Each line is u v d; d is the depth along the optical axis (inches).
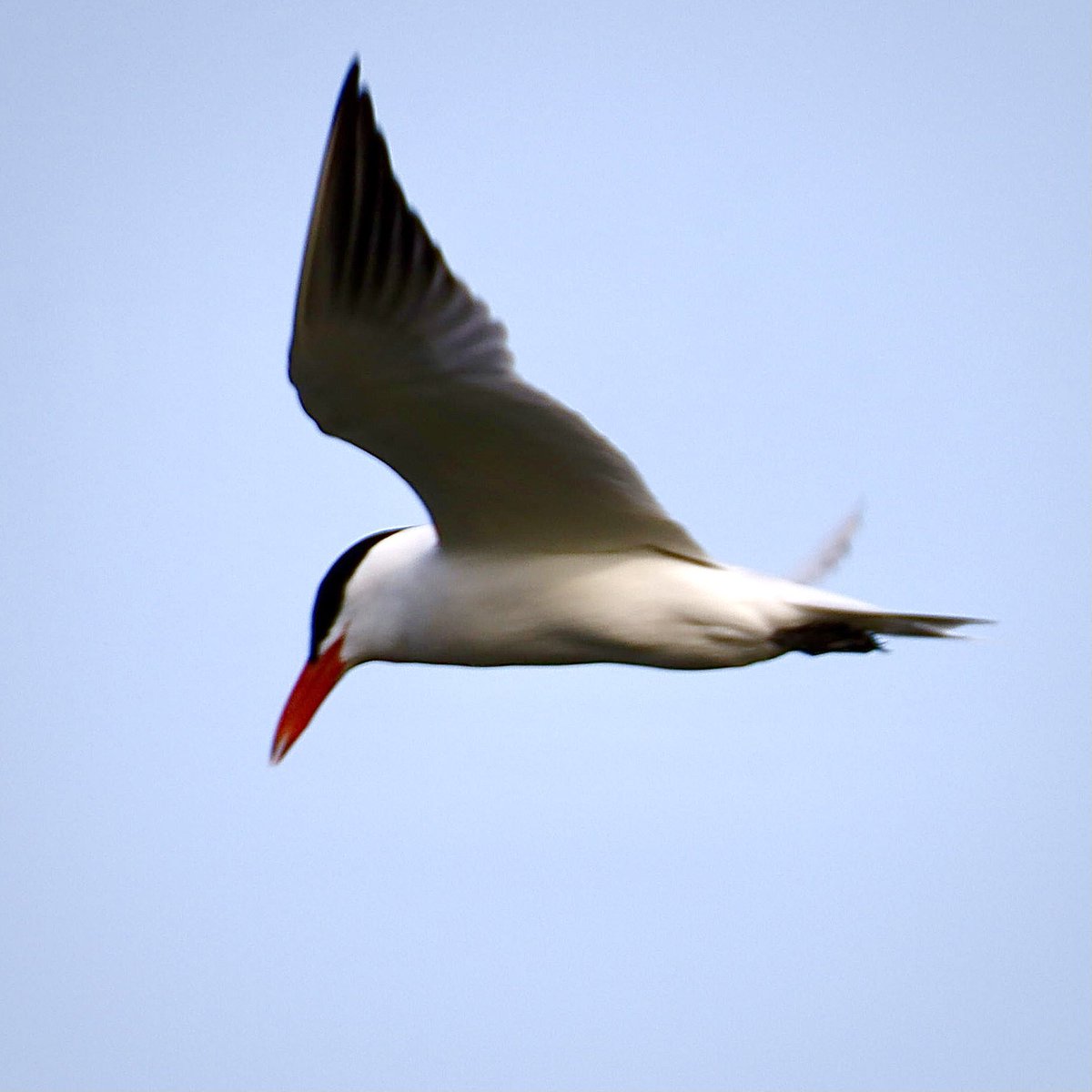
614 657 443.2
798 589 434.3
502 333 365.1
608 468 395.9
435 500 414.0
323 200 338.6
